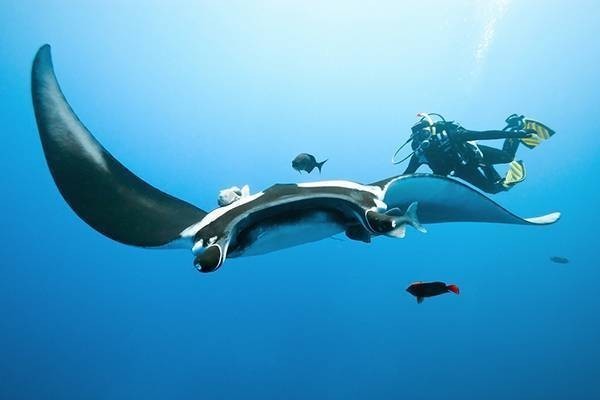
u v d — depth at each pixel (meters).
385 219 1.76
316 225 2.18
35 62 3.13
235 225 1.93
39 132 2.92
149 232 2.50
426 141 4.85
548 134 5.66
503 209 3.68
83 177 2.84
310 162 4.90
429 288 2.69
